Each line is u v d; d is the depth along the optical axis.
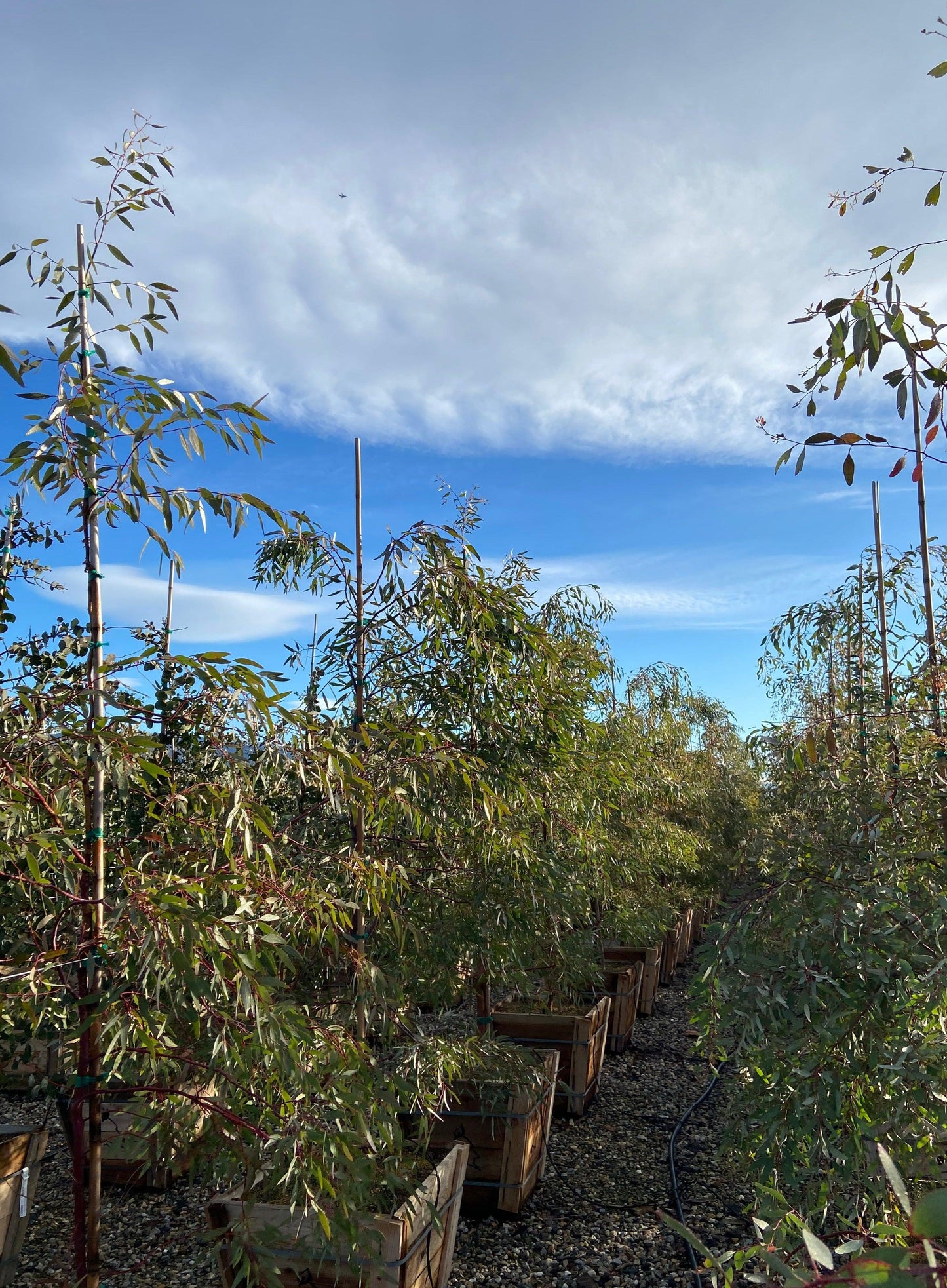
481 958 3.57
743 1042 2.47
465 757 2.94
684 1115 4.77
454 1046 2.92
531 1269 3.14
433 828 3.09
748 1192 3.73
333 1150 1.91
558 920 3.83
